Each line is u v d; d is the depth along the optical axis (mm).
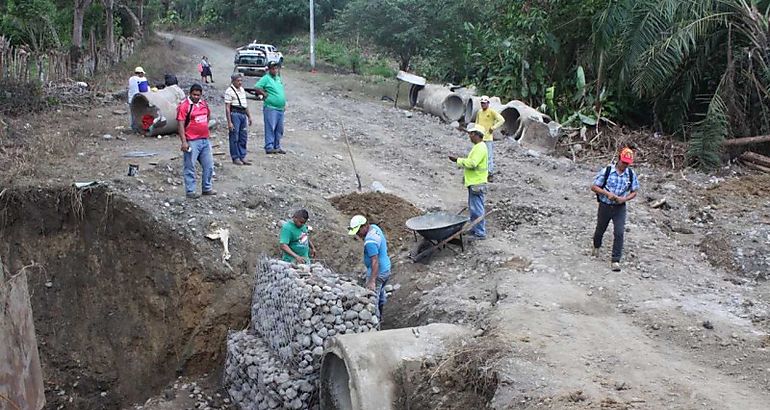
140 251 10656
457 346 7227
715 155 15031
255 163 13281
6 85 16672
